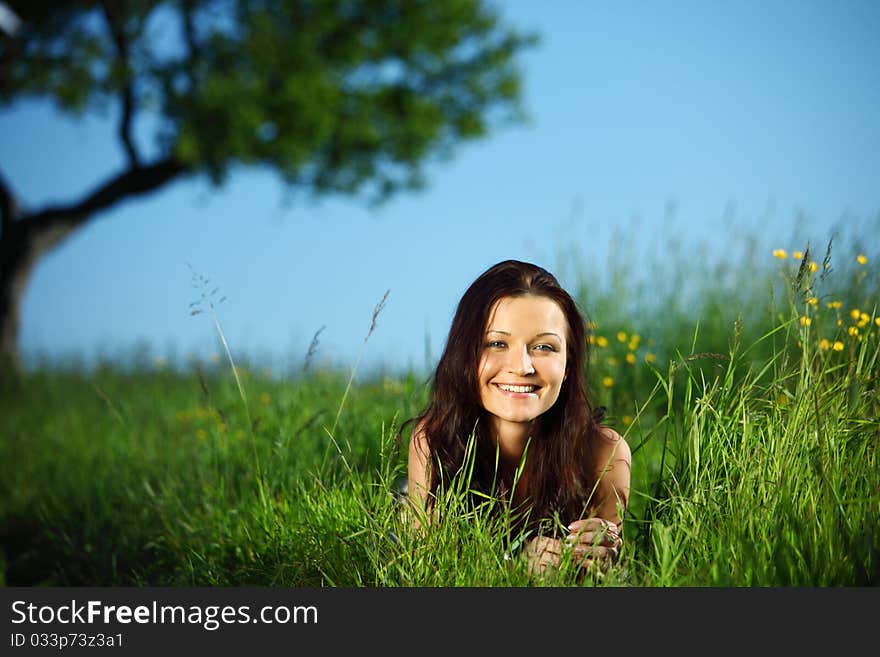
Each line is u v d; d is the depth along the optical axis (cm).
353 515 237
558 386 211
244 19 1138
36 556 364
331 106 1148
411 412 321
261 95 1087
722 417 225
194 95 1095
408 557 211
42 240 1170
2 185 1177
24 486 464
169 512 342
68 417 639
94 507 402
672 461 261
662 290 502
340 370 434
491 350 210
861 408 217
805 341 212
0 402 823
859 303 286
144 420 532
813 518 193
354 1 1192
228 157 1113
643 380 438
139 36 1117
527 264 219
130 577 314
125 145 1170
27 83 1115
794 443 204
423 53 1227
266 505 275
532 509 226
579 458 224
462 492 223
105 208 1198
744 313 452
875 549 183
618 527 225
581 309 242
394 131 1230
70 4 1120
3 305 1149
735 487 212
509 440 226
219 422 357
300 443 327
